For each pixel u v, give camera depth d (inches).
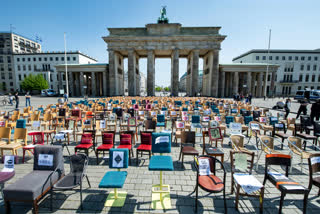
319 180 177.9
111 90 1936.5
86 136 287.4
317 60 2596.0
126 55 2274.9
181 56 2327.8
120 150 188.5
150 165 188.9
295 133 361.4
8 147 265.7
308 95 1402.6
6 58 2856.8
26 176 173.0
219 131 303.9
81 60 2856.8
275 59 2630.4
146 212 162.7
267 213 162.9
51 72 2822.3
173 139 398.0
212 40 1817.2
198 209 166.7
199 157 184.1
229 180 219.3
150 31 1876.2
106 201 177.6
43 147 187.6
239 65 1979.6
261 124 419.8
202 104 815.7
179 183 212.7
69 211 163.6
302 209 169.2
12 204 174.1
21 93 2731.3
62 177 189.8
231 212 163.5
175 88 1883.6
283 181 169.9
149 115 542.6
